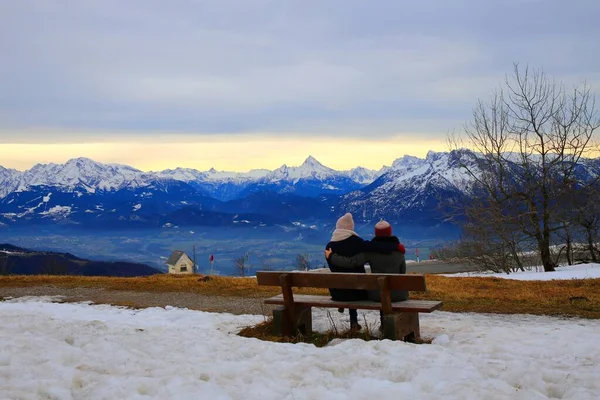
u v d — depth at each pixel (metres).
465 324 10.82
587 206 30.39
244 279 20.53
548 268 30.56
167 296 16.16
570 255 35.09
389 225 9.38
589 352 7.89
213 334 8.97
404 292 9.09
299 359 7.09
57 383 5.62
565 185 30.22
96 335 8.21
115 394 5.37
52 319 9.77
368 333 9.02
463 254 35.56
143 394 5.53
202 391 5.53
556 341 8.67
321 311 12.50
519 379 6.32
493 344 8.44
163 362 6.75
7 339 7.50
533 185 30.64
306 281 9.16
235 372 6.43
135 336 8.29
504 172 31.59
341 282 8.85
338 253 9.38
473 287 17.12
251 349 7.71
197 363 6.78
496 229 32.19
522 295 14.84
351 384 6.07
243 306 14.05
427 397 5.57
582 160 30.50
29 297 16.30
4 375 5.82
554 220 30.62
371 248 9.22
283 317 9.33
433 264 52.78
